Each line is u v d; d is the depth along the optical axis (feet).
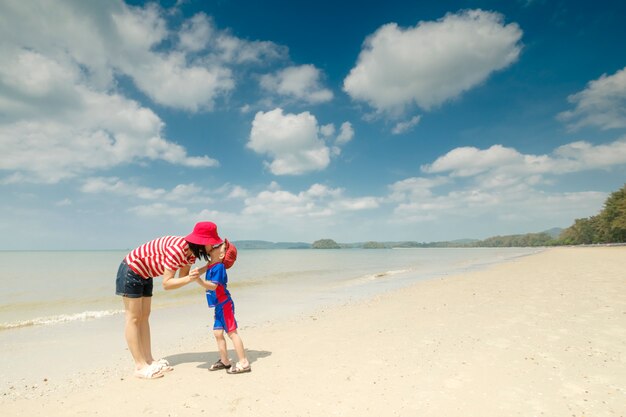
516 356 16.14
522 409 11.17
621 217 268.41
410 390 12.95
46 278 82.33
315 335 22.12
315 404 12.17
